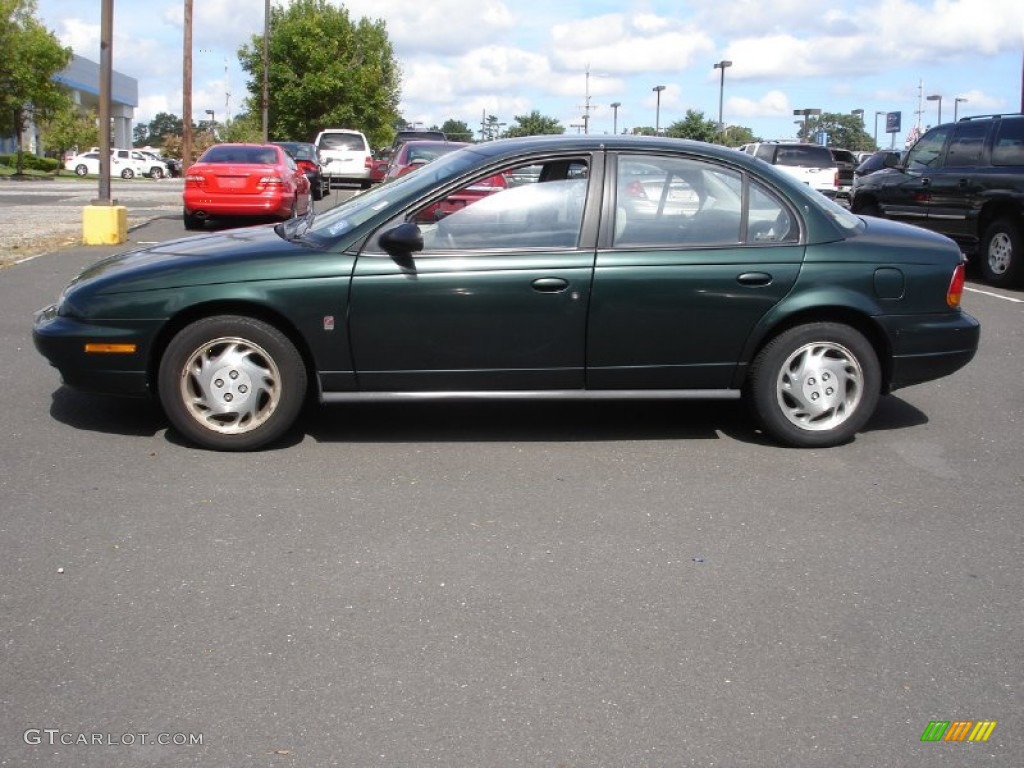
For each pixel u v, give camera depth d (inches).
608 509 198.8
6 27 1727.4
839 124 3287.4
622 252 225.0
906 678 140.8
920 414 270.5
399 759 121.0
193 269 221.8
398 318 221.1
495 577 168.4
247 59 2316.7
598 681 138.3
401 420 254.7
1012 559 179.8
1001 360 337.7
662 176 229.6
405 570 170.4
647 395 231.8
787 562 176.7
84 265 492.4
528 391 229.0
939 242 240.1
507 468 221.5
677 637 150.3
